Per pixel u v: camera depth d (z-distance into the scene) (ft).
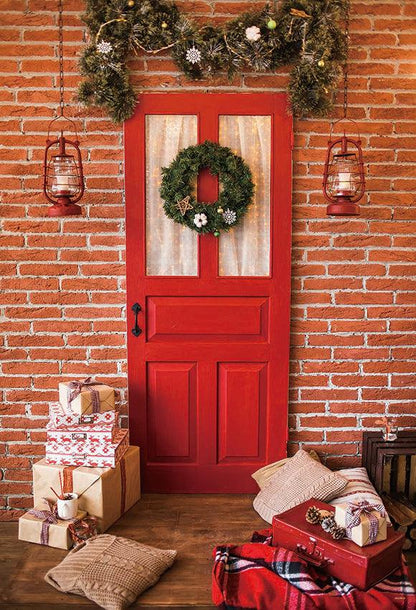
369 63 9.77
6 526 10.07
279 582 7.45
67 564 7.92
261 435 10.39
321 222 10.05
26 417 10.35
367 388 10.36
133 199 9.86
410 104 9.87
